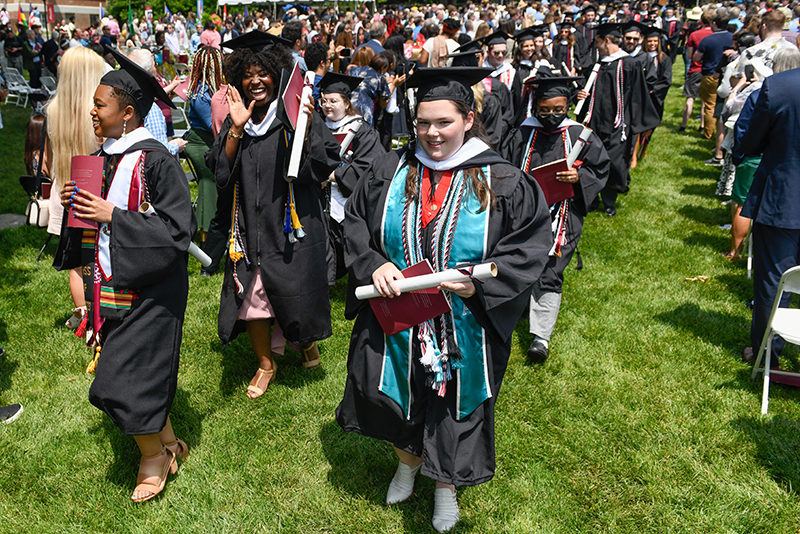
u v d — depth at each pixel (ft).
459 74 7.87
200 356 13.70
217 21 69.92
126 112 8.94
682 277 18.34
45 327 14.73
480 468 8.48
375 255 8.41
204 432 11.24
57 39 72.74
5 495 9.74
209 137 18.07
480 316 8.06
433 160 8.24
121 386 8.80
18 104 45.52
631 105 23.16
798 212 12.36
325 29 50.80
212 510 9.52
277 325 12.93
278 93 10.19
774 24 20.67
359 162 14.62
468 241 8.06
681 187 27.22
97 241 8.91
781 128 12.41
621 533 9.20
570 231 13.41
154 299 8.99
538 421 11.65
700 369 13.51
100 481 10.02
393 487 9.66
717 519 9.41
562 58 37.88
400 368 8.45
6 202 24.27
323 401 12.19
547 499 9.77
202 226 18.62
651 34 25.96
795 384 12.82
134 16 124.98
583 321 15.62
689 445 11.00
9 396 12.13
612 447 10.93
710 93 34.76
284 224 11.35
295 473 10.28
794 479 10.18
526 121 13.94
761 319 13.24
